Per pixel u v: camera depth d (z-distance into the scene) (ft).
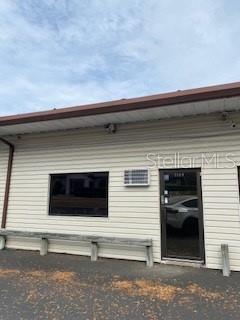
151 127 24.97
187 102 19.92
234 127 22.30
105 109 22.30
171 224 23.48
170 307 14.60
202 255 22.06
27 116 25.17
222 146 22.50
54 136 29.01
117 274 20.29
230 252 21.22
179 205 23.38
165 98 20.25
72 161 27.84
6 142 30.45
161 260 23.17
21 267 22.09
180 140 23.88
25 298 15.74
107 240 24.23
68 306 14.69
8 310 14.16
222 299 15.62
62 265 22.74
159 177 24.31
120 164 25.75
